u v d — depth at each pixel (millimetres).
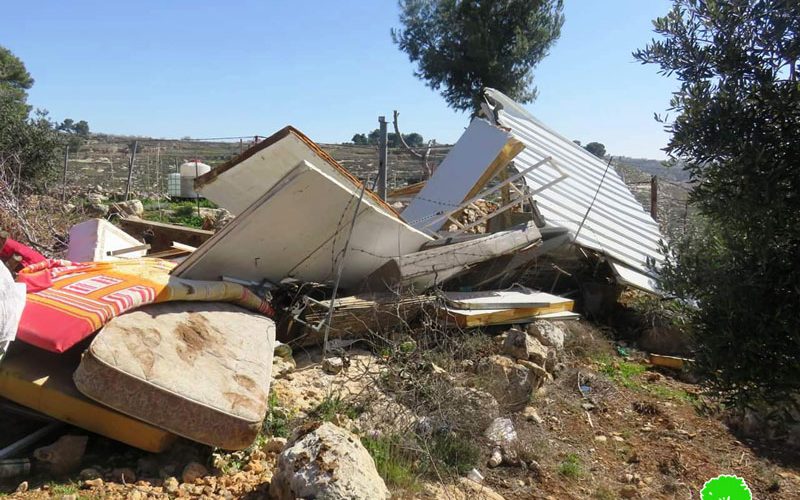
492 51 23703
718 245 3922
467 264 7477
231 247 5848
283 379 5660
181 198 18781
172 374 4117
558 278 10164
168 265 6184
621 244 11070
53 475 3902
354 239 6777
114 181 21922
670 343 9078
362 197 6246
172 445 4297
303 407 5195
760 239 3520
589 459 5594
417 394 5418
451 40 24438
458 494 4520
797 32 3520
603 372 7859
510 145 10422
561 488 5020
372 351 6559
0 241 5559
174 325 4664
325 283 7133
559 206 11180
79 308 4320
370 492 3576
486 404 5594
